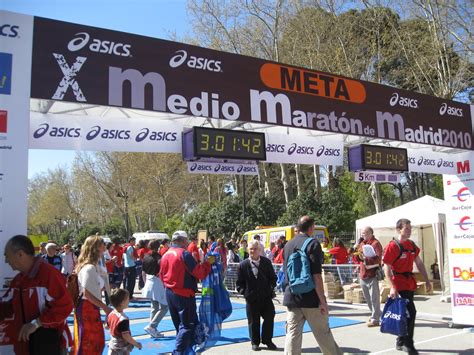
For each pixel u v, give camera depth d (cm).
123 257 1552
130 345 535
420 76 2636
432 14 2316
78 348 492
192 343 623
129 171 4400
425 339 793
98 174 5100
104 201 5562
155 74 556
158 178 4353
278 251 1506
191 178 4453
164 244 1445
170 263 636
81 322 498
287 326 572
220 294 709
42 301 375
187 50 587
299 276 547
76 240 5856
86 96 501
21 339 366
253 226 3022
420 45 2459
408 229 665
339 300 1316
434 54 2420
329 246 1744
